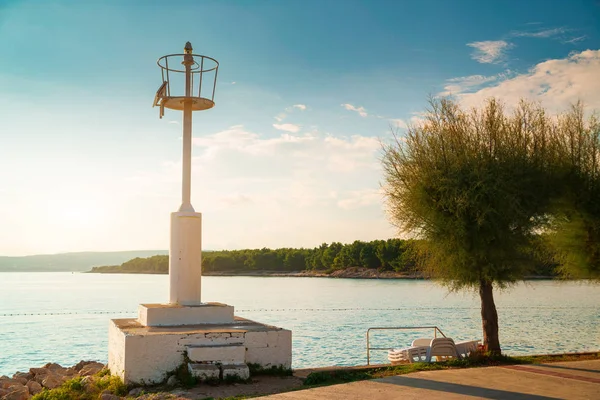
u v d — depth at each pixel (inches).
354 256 7357.3
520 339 1237.1
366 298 3176.7
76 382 504.7
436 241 607.2
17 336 1443.2
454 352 598.5
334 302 2827.3
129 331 510.9
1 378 652.7
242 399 398.3
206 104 650.8
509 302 2605.8
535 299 2844.5
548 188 628.1
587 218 687.7
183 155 636.7
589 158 703.1
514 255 597.0
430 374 482.3
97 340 1365.7
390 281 5984.3
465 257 589.0
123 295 3570.4
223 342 507.2
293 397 390.6
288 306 2549.2
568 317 1823.3
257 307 2497.5
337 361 973.8
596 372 494.9
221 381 478.6
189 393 441.1
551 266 769.6
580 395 396.8
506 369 510.3
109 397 449.1
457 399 382.3
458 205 570.3
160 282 6505.9
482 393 402.0
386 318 1923.0
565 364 543.8
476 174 577.3
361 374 500.7
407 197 613.3
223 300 2992.1
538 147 629.6
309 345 1204.5
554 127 677.3
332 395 396.2
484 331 608.1
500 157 596.1
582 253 729.6
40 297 3358.8
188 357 488.4
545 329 1449.3
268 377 505.0
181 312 575.5
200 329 535.5
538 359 585.9
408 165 623.5
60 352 1168.8
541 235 667.4
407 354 617.9
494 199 577.3
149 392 458.0
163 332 503.2
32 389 595.8
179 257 612.7
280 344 523.8
